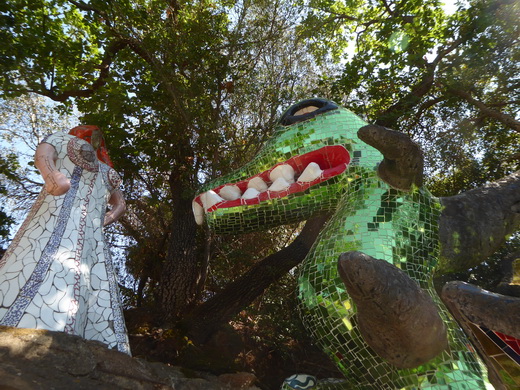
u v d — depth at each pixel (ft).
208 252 26.55
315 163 9.43
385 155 8.11
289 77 26.68
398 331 6.33
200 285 26.07
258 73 27.14
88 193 11.71
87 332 10.27
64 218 10.89
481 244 8.84
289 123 10.09
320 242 8.45
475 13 25.18
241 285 24.03
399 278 6.23
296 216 9.53
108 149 26.66
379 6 29.91
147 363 10.62
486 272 15.48
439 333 6.56
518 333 5.29
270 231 30.83
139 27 26.25
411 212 8.42
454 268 8.76
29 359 8.13
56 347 8.62
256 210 9.37
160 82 25.73
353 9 31.91
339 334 7.56
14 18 21.70
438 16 27.61
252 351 24.16
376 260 6.23
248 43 26.76
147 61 27.20
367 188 8.77
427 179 26.53
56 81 28.12
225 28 27.86
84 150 11.96
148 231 31.89
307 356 24.45
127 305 31.04
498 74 26.00
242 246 30.22
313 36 29.50
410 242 8.17
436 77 27.07
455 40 26.58
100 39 25.96
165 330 21.86
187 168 26.17
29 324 9.26
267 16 27.58
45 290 9.75
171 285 24.17
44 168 11.18
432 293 7.93
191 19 27.30
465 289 5.76
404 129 26.94
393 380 7.11
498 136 26.48
